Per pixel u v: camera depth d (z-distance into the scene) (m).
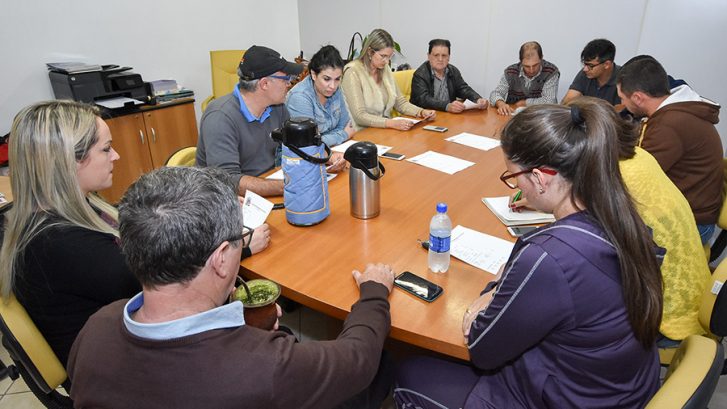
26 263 0.95
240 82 1.80
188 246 0.58
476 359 0.89
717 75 3.45
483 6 4.07
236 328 0.63
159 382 0.57
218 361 0.58
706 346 0.81
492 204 1.50
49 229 0.95
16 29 2.92
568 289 0.73
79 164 1.01
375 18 4.64
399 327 0.94
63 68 3.01
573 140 0.75
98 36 3.33
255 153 1.93
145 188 0.61
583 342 0.78
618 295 0.75
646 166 1.19
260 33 4.65
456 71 3.66
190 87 4.09
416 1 4.36
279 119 2.04
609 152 0.74
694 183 1.74
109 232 1.04
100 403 0.59
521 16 3.94
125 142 3.24
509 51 4.11
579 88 3.40
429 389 1.05
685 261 1.20
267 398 0.58
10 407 1.65
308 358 0.65
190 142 3.76
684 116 1.68
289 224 1.40
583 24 3.73
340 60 2.25
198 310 0.64
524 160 0.80
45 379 1.00
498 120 2.82
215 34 4.19
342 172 1.86
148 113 3.36
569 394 0.83
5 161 2.70
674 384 0.73
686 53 3.48
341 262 1.19
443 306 1.01
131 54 3.57
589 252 0.74
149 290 0.62
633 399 0.85
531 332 0.78
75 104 1.04
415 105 3.31
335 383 0.68
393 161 2.00
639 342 0.79
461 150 2.17
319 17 4.94
